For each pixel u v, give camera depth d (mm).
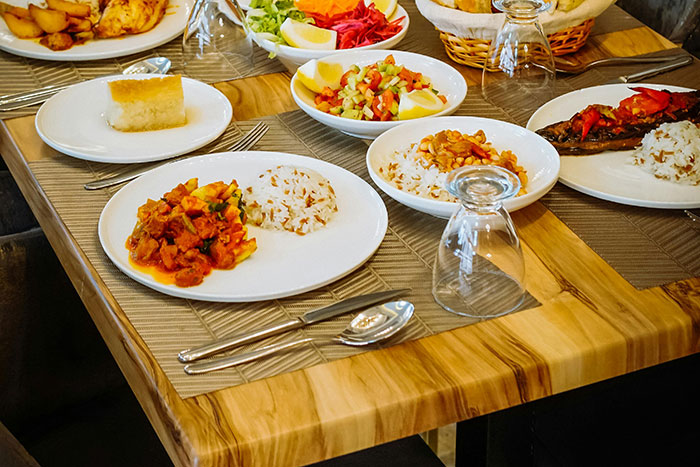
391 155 1331
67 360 1629
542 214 1249
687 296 1084
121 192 1261
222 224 1148
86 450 1570
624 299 1082
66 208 1268
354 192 1273
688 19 2295
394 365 984
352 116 1439
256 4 1745
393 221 1235
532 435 1274
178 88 1451
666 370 1487
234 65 1717
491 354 997
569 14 1587
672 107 1387
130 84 1439
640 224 1224
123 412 1650
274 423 913
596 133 1353
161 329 1042
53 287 1565
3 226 1983
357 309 1064
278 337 1027
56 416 1653
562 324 1041
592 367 1016
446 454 1323
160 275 1107
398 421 948
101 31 1753
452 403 962
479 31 1588
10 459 1030
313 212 1195
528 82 1537
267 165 1348
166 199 1181
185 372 977
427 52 1754
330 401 938
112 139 1437
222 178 1319
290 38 1627
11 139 1457
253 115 1529
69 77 1667
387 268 1145
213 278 1103
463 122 1382
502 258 1040
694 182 1295
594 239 1194
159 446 1581
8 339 1545
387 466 1641
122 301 1087
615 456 1350
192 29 1699
